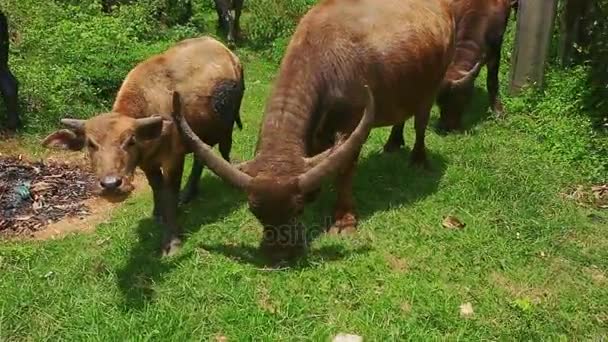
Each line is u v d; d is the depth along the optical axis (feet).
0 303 16.53
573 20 30.66
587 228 20.45
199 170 22.06
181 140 18.38
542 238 19.81
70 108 28.37
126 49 33.22
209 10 47.91
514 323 16.25
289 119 17.78
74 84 29.63
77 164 25.02
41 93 28.50
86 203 22.20
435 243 19.45
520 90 30.07
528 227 20.29
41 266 18.20
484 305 16.87
